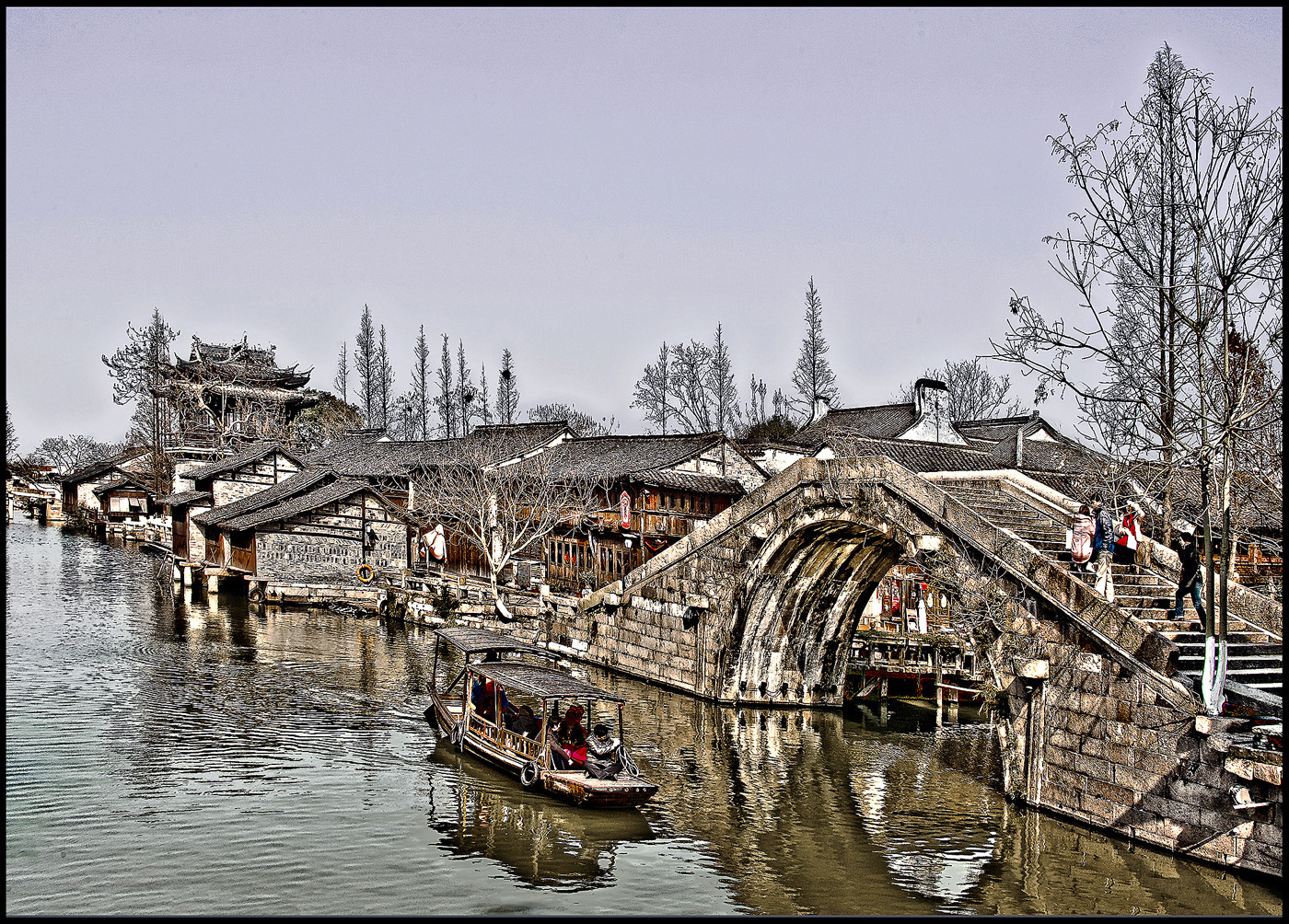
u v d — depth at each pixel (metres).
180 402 73.62
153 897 15.41
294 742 23.73
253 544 46.06
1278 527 24.06
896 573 33.25
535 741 21.28
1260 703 16.05
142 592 48.03
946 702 30.94
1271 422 18.34
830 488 24.80
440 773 21.88
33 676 29.20
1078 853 17.47
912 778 22.62
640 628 33.06
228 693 28.14
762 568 28.02
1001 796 21.11
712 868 17.28
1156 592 20.77
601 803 19.86
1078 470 31.03
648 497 41.06
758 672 29.81
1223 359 18.73
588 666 35.00
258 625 39.75
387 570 46.41
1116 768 17.75
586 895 16.05
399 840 18.05
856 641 31.78
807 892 16.31
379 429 74.38
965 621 21.06
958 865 17.36
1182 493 24.03
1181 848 16.44
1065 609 18.80
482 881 16.47
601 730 21.56
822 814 20.08
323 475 49.34
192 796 19.83
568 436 53.97
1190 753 16.38
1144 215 20.22
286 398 75.56
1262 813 15.22
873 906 15.80
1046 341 20.33
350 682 30.08
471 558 49.12
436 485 48.50
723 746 25.17
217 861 16.83
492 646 24.80
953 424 49.81
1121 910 15.43
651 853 17.88
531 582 44.12
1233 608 20.73
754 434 75.38
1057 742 19.09
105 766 21.36
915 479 22.52
